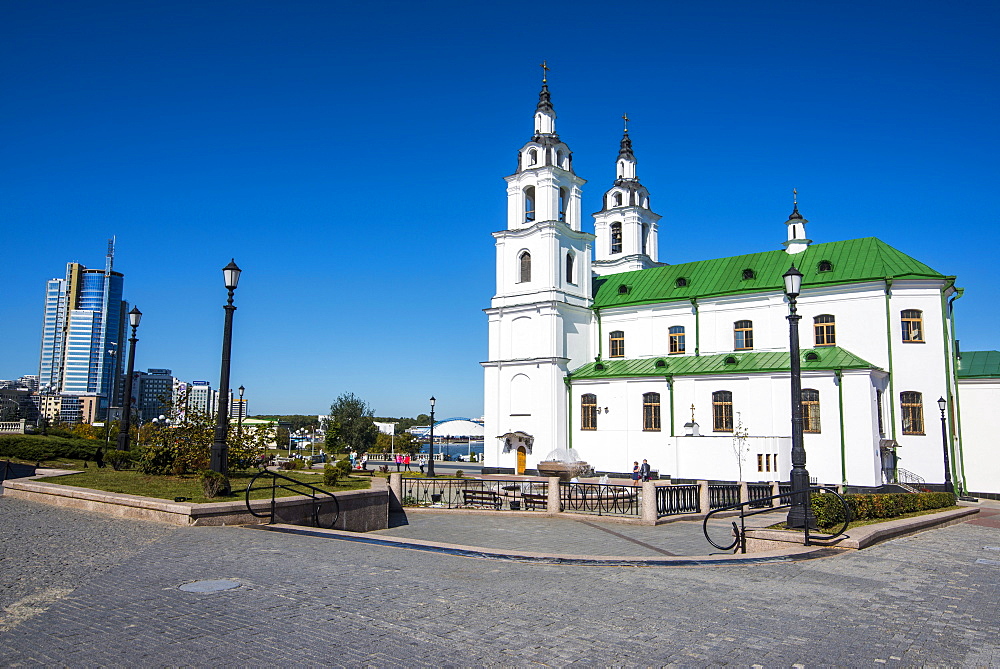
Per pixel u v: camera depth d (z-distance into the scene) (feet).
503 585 37.86
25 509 60.44
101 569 37.99
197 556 42.14
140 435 85.92
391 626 29.40
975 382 152.56
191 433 75.97
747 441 141.90
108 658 24.68
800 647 29.09
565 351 177.17
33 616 29.22
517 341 179.83
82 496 61.41
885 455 139.64
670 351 173.27
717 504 93.20
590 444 169.78
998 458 148.56
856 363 140.36
